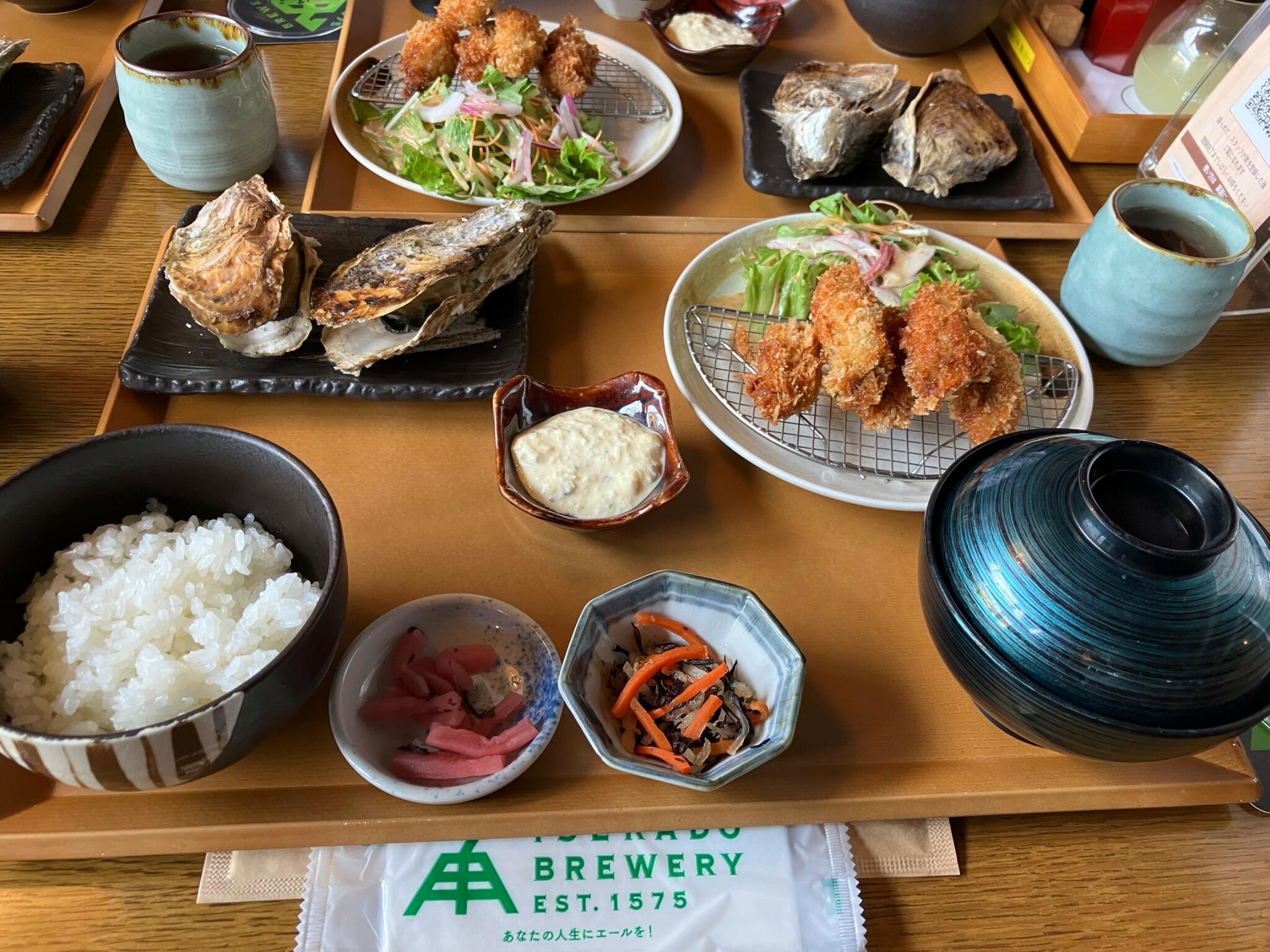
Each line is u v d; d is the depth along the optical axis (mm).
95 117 622
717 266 569
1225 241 519
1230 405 544
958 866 381
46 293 534
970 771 392
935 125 612
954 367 452
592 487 443
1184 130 593
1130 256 507
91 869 357
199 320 467
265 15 745
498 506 461
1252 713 326
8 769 365
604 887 361
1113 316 526
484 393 484
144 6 717
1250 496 499
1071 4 752
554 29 688
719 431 479
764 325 542
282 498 385
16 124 589
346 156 627
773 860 371
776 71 739
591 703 367
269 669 311
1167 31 676
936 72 689
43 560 375
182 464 381
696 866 368
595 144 609
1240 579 332
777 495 479
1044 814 397
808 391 470
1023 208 630
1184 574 321
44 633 359
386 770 359
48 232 568
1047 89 716
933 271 560
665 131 658
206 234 490
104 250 561
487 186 599
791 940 353
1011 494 360
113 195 594
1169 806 392
